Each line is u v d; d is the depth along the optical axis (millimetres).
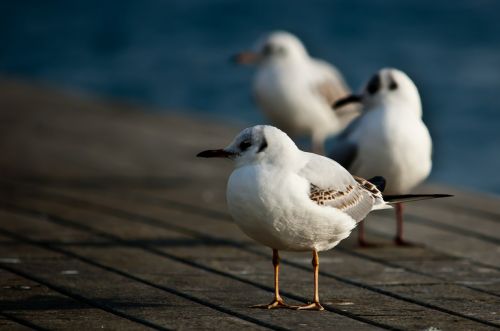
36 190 14117
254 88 16000
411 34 34000
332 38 33812
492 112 25297
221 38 34781
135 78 30422
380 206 8844
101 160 16531
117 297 8656
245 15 37500
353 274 9734
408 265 10180
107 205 13133
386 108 11102
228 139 18531
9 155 16844
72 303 8461
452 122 24609
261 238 8148
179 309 8281
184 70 30859
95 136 18656
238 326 7773
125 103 22641
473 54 31250
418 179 11141
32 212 12570
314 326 7789
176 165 16188
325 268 9992
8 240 10953
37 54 34156
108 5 41219
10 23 39188
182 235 11445
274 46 15578
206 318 7996
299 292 8984
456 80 28219
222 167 16094
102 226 11812
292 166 7992
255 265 10055
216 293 8867
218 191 14250
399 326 7828
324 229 8102
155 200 13531
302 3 38656
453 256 10625
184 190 14281
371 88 11383
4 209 12727
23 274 9469
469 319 8086
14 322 7836
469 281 9484
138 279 9367
